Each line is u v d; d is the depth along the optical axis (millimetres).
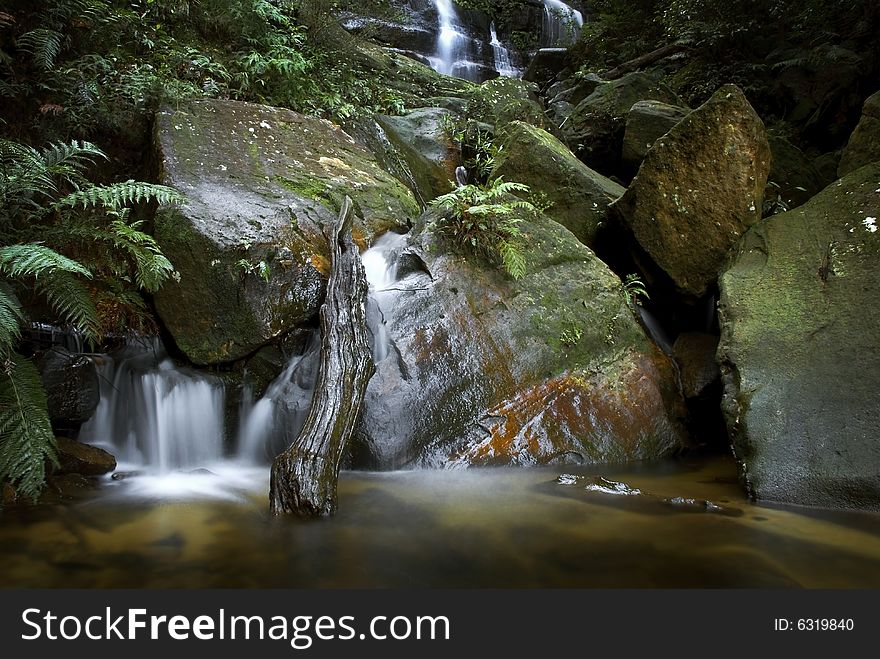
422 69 12031
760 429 4176
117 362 5008
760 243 5488
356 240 5887
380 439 4641
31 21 6352
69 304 4078
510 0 17469
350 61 10375
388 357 4949
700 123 5863
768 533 3424
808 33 11547
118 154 6273
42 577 2898
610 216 6852
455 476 4496
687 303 6227
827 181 9367
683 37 13047
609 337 5527
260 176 6031
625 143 9023
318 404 4176
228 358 4930
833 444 3885
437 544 3299
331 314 4773
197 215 5191
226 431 4984
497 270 5578
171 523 3584
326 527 3531
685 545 3283
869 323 4266
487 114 10539
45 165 4555
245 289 4945
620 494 4066
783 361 4434
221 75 7414
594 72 14328
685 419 5430
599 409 5102
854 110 10570
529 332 5305
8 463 3596
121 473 4516
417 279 5434
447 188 8523
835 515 3672
